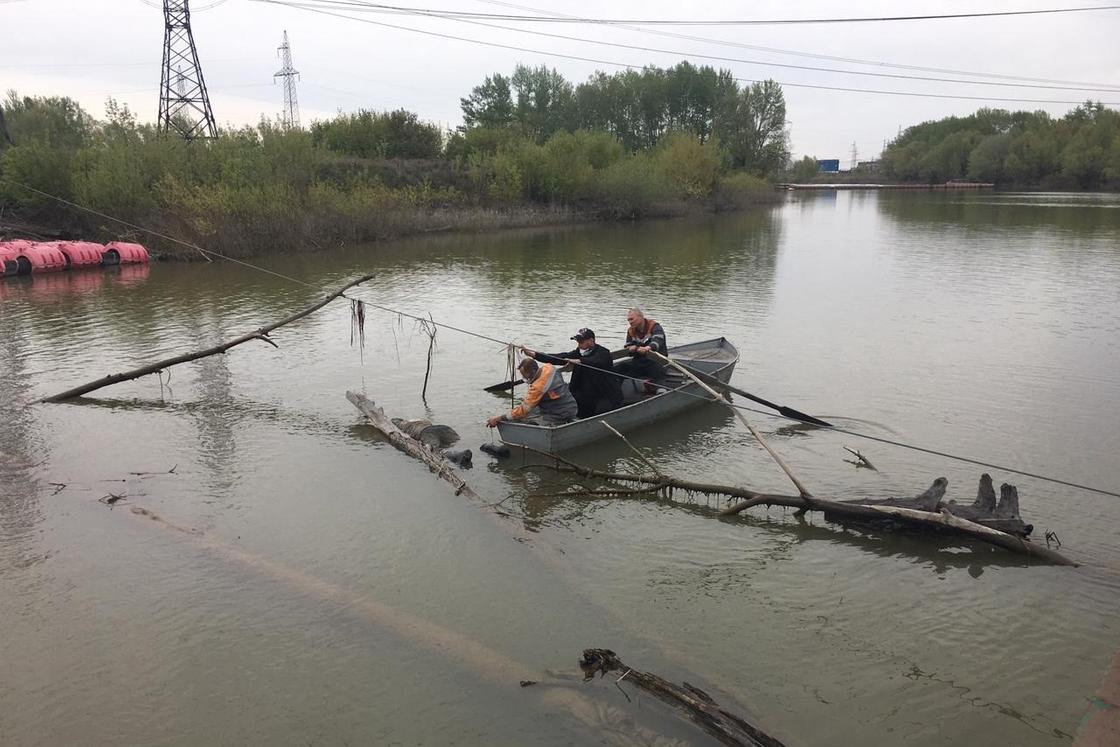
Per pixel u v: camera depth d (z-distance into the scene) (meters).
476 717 4.98
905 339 14.98
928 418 10.53
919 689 5.25
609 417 9.60
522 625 5.97
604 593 6.46
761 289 21.16
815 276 23.52
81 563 6.91
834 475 8.80
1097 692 3.08
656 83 78.25
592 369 9.98
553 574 6.74
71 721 4.98
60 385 12.34
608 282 22.58
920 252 29.27
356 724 4.94
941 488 7.47
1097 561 6.86
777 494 8.03
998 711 5.04
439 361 13.60
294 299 19.75
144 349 14.59
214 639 5.80
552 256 29.14
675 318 17.23
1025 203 64.12
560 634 5.86
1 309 18.42
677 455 9.48
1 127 34.94
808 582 6.64
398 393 11.82
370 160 43.81
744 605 6.28
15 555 7.05
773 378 12.52
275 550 7.12
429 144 49.06
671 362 9.97
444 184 44.12
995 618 6.06
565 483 8.68
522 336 15.58
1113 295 19.09
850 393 11.69
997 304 18.31
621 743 4.75
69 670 5.47
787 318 17.14
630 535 7.52
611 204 48.03
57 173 30.17
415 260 27.81
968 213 51.72
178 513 7.88
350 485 8.56
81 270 24.83
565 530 7.62
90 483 8.63
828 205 68.44
